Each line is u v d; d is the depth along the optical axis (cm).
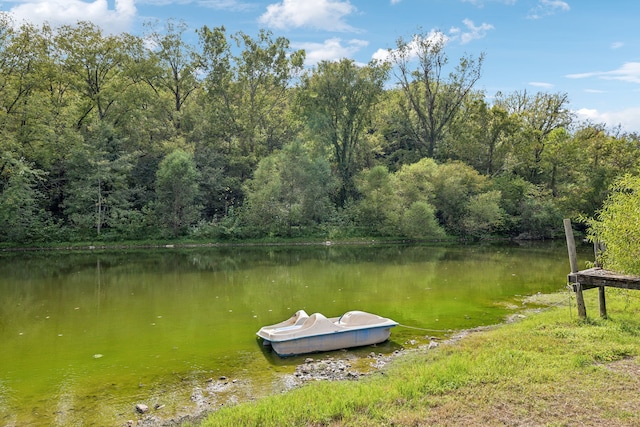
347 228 4200
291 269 2502
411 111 5712
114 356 1071
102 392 867
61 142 3541
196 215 3878
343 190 4838
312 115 4622
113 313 1487
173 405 807
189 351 1105
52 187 3875
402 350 1098
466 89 5153
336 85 4606
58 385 902
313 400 709
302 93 4719
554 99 5050
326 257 3058
